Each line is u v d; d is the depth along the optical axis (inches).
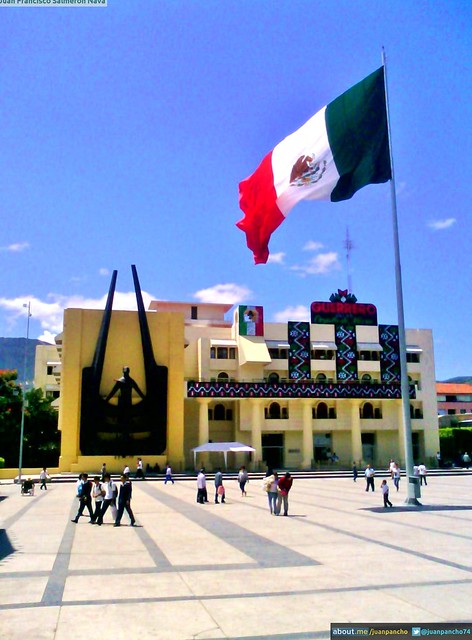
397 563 531.5
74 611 383.9
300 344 2672.2
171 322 2375.7
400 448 2684.5
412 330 2819.9
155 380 2250.2
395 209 1073.5
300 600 406.3
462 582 455.8
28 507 1146.7
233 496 1368.1
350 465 2613.2
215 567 524.7
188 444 2498.8
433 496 1273.4
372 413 2694.4
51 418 2551.7
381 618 363.9
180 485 1755.7
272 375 2642.7
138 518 932.0
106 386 2278.5
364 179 1063.6
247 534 734.5
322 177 1067.9
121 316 2340.1
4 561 564.1
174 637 332.2
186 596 421.1
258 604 397.7
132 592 434.3
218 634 336.8
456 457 2864.2
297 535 716.7
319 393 2491.4
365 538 681.6
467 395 4146.2
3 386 2534.5
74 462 2180.1
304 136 1099.3
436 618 362.9
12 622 359.6
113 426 2187.5
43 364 3267.7
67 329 2272.4
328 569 508.4
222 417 2576.3
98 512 863.1
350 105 1067.3
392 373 2746.1
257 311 2625.5
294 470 2402.8
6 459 2413.9
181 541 684.7
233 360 2603.3
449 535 698.2
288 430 2561.5
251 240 1187.9
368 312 2783.0
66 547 649.0
